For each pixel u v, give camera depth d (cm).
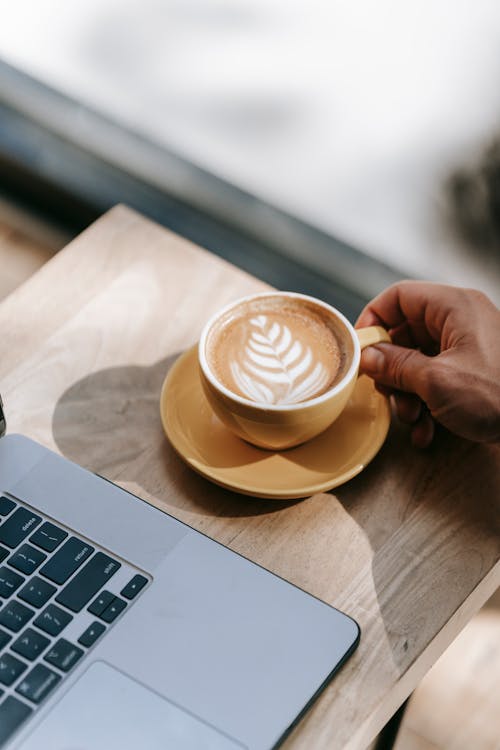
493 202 152
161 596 62
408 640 64
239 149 159
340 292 145
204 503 71
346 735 59
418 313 79
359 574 67
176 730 56
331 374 71
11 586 62
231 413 68
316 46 161
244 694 58
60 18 170
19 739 55
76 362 79
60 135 161
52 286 85
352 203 154
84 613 61
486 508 71
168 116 162
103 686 58
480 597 70
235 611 62
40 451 70
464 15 158
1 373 78
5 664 58
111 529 65
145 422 75
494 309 77
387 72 159
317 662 60
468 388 71
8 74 166
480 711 117
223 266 87
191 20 166
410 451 75
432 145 156
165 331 82
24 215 162
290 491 68
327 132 159
